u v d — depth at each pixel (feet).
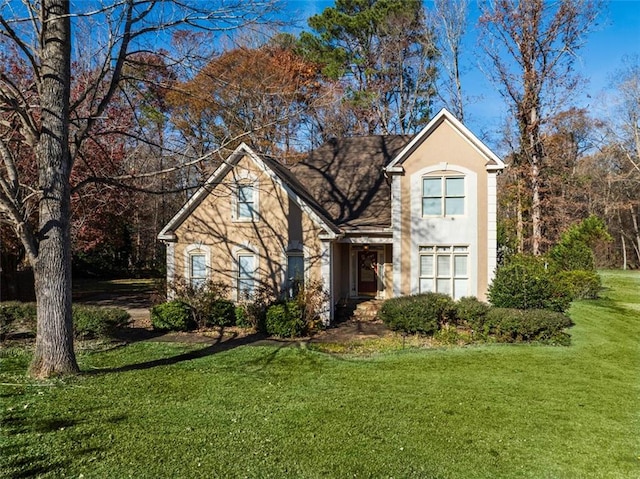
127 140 63.57
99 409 24.91
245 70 60.03
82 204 59.82
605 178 135.74
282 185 53.72
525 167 89.35
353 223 59.06
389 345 41.63
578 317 54.29
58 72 29.99
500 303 48.67
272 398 27.12
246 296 53.78
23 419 23.27
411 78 116.67
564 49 85.15
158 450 20.03
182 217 56.54
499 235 73.67
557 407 26.11
